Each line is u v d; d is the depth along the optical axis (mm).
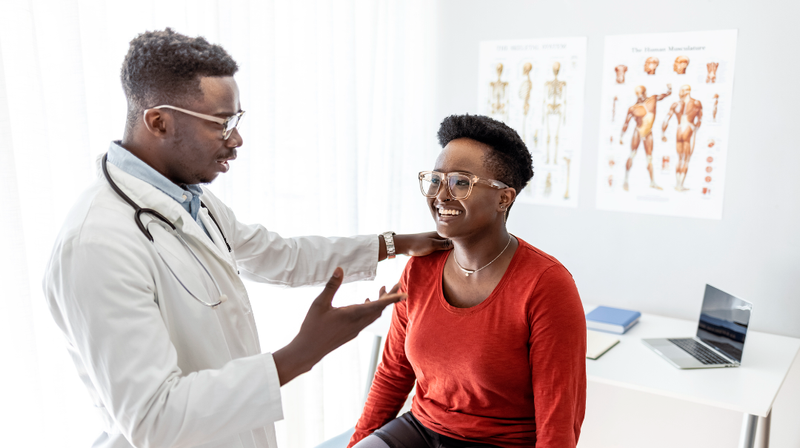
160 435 854
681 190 2189
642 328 2055
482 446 1168
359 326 962
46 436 1249
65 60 1267
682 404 2219
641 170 2256
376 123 2398
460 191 1112
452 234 1143
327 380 2236
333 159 2090
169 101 950
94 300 844
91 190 969
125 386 847
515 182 1173
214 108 974
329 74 2037
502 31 2471
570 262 2455
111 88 1412
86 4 1329
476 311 1152
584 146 2354
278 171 1935
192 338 991
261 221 1856
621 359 1749
